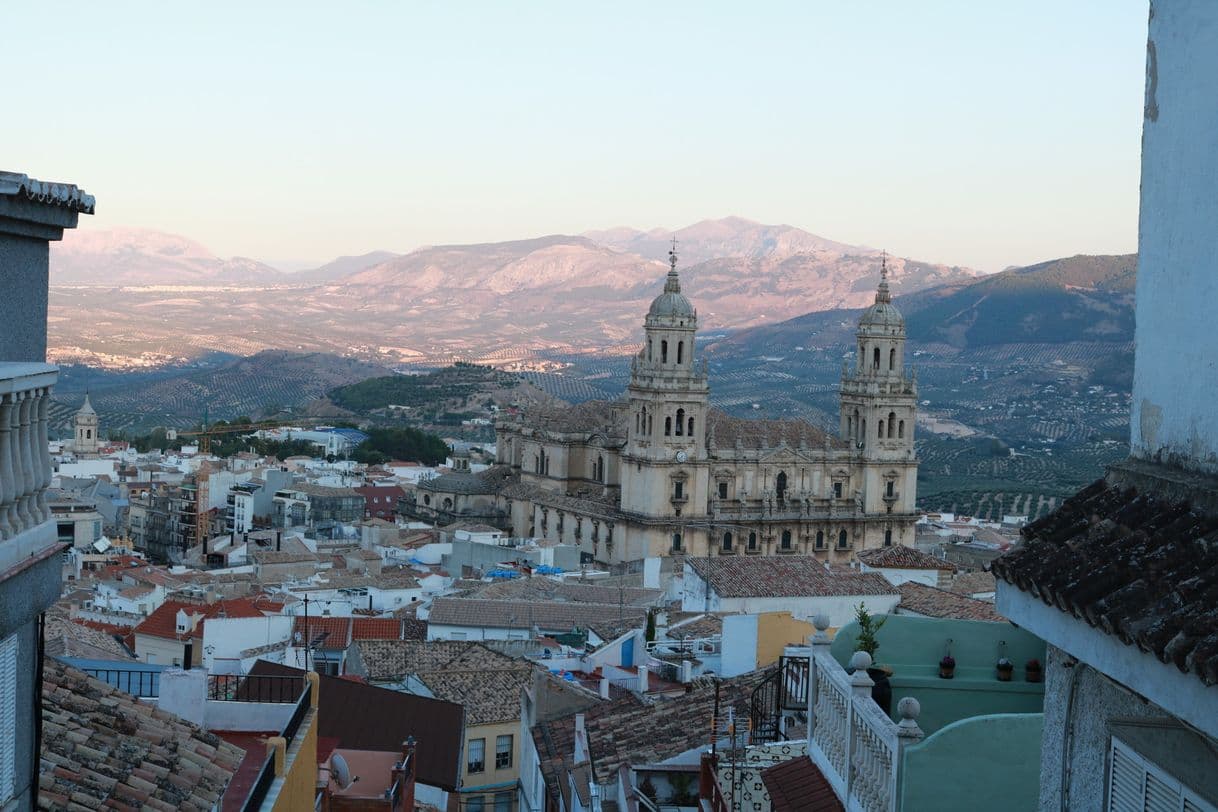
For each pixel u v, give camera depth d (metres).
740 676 61.47
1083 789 21.11
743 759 40.22
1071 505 22.17
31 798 24.08
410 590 192.88
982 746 27.38
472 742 91.50
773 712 45.22
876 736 29.12
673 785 51.06
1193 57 20.08
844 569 119.56
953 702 35.59
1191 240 20.17
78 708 32.94
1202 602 18.00
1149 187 21.41
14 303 23.17
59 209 24.03
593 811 52.16
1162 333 21.03
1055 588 20.31
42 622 24.59
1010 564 21.73
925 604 90.56
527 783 77.00
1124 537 20.34
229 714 44.00
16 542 22.19
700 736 52.25
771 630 69.31
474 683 96.31
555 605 146.00
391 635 141.62
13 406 21.84
